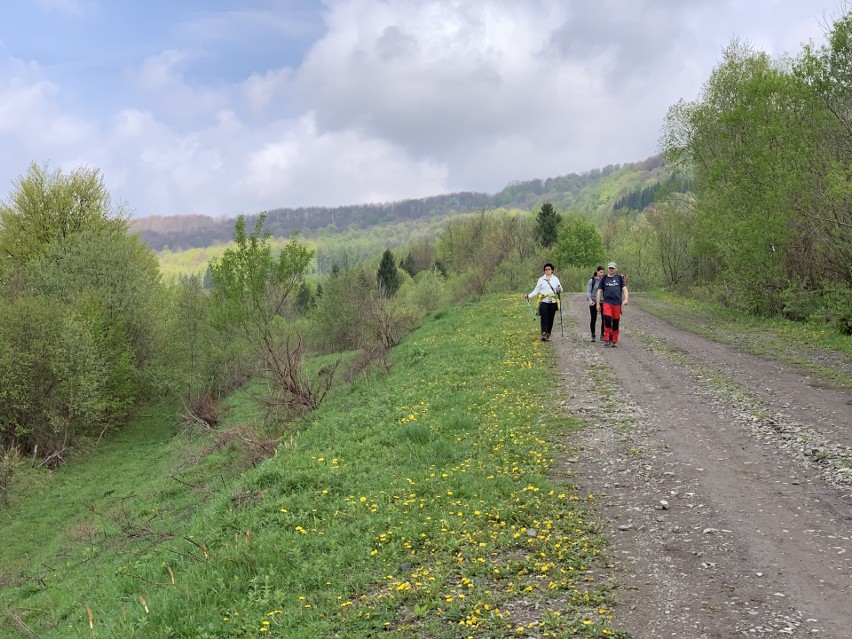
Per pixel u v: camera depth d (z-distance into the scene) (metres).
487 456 9.89
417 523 7.70
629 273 63.50
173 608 6.68
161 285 44.59
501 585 6.12
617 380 14.93
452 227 100.38
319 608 6.17
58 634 8.41
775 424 10.68
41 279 36.84
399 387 16.58
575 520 7.42
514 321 27.11
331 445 12.04
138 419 39.47
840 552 6.14
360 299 45.84
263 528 8.37
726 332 23.11
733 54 36.56
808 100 22.50
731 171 27.77
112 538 16.97
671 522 7.18
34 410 31.25
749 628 4.96
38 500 25.75
